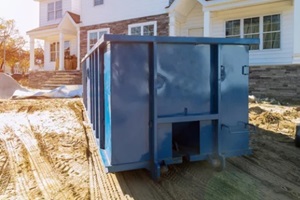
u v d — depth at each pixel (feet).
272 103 31.99
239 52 11.98
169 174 11.69
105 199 9.68
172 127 11.85
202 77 11.50
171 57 10.98
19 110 26.76
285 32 38.65
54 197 9.84
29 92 42.27
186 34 49.14
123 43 10.23
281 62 39.14
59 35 64.08
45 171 12.30
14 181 11.25
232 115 11.95
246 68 12.07
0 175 11.83
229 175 11.59
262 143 16.02
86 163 13.23
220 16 43.91
